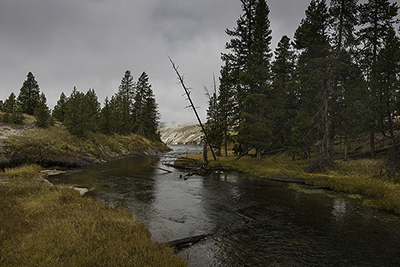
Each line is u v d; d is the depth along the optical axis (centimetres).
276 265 527
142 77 5819
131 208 959
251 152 3656
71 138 2723
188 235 693
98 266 384
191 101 2250
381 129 1877
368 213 916
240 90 2617
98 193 1228
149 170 2253
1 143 1816
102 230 572
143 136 5544
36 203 768
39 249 426
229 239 671
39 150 2019
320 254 584
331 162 1844
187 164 2648
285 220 841
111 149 3475
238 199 1124
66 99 3725
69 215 661
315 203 1071
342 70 1870
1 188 938
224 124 3466
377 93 1909
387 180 1338
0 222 550
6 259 383
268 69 2489
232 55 2917
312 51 2034
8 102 3125
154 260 431
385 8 1931
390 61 1861
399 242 650
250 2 2753
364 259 558
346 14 1769
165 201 1102
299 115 2091
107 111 3947
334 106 1992
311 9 2058
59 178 1647
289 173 1822
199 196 1209
